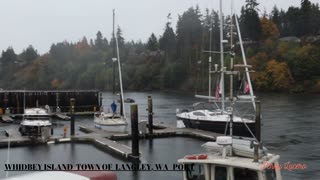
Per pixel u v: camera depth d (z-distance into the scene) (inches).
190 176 429.4
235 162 403.2
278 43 5472.4
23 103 2650.1
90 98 2783.0
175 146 1322.6
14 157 1155.3
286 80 4813.0
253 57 5147.6
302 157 1127.0
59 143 1362.0
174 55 6328.7
